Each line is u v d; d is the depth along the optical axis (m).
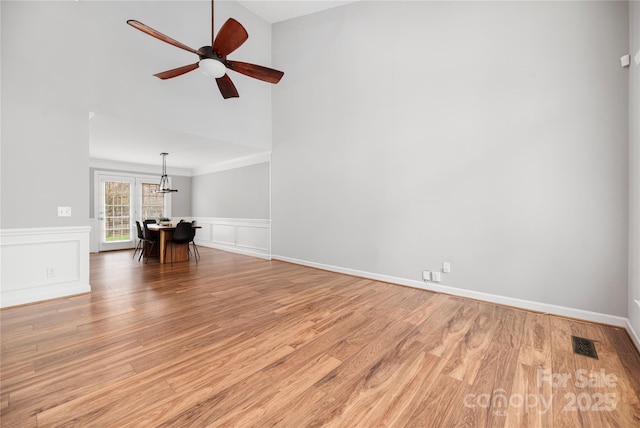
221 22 4.57
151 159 6.43
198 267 4.78
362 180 4.09
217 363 1.83
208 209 7.40
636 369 1.80
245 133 4.98
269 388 1.59
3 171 2.71
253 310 2.79
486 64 3.05
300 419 1.36
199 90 4.33
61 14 3.04
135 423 1.31
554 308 2.72
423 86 3.49
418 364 1.85
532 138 2.80
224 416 1.37
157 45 3.85
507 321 2.56
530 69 2.81
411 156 3.60
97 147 5.20
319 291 3.43
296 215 5.04
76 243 3.18
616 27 2.43
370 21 3.97
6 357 1.86
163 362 1.83
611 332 2.33
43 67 2.92
